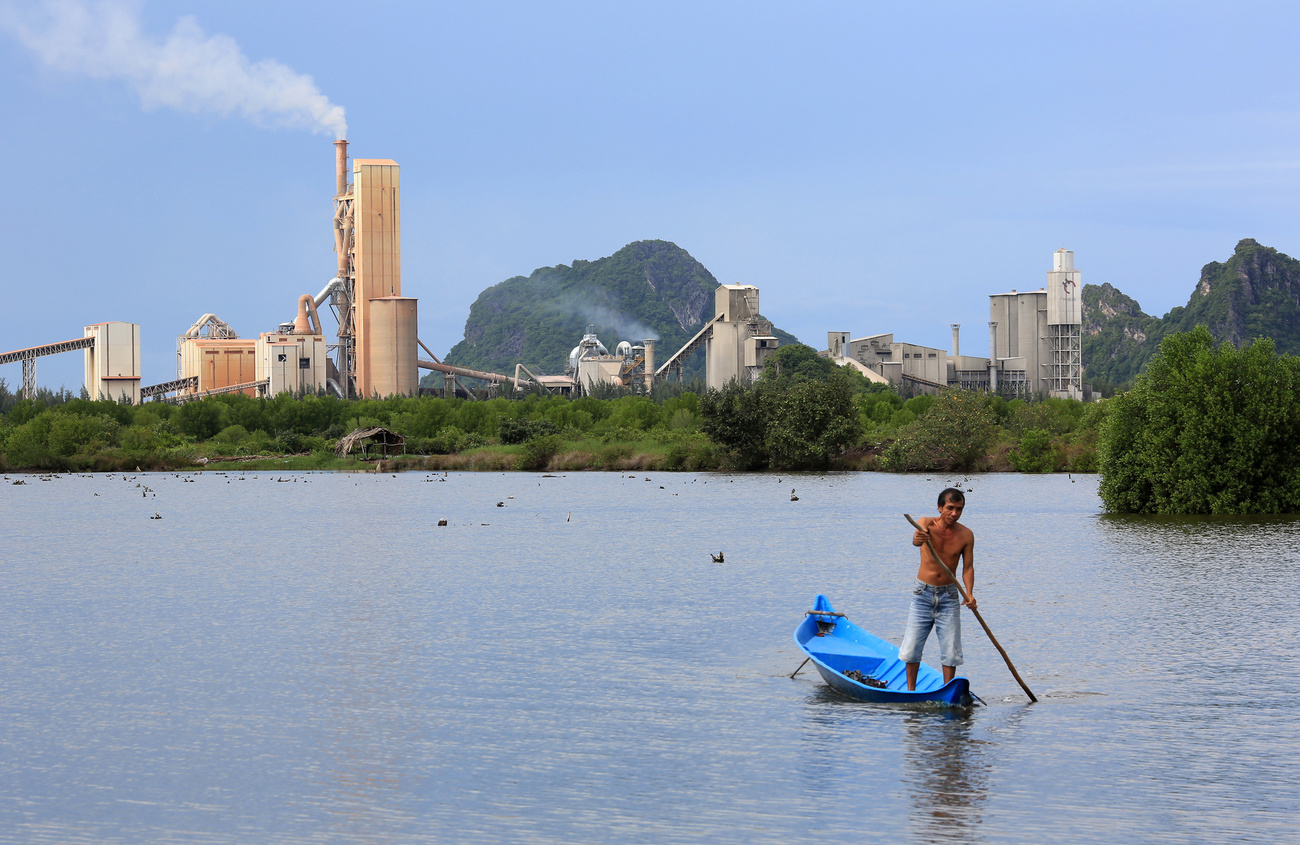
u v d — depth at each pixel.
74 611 28.64
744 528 51.22
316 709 18.44
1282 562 35.97
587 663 21.80
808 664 21.53
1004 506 61.38
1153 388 56.22
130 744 16.53
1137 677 20.08
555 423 153.50
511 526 53.44
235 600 30.28
